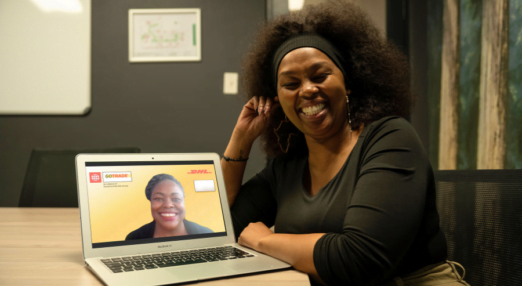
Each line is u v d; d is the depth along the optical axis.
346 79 1.00
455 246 0.98
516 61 1.66
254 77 1.17
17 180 3.01
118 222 0.79
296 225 0.89
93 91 3.05
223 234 0.90
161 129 3.05
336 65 0.96
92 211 0.77
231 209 1.13
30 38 3.02
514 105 1.67
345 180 0.85
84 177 0.79
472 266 0.93
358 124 0.95
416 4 2.35
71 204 1.82
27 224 1.22
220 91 3.04
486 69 1.83
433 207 0.84
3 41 3.02
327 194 0.87
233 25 3.04
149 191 0.85
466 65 1.97
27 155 3.02
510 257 0.85
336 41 1.00
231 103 3.03
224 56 3.03
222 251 0.81
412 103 1.10
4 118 3.04
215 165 0.96
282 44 1.01
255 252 0.81
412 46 2.36
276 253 0.76
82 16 3.04
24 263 0.74
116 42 3.05
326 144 0.95
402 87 1.04
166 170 0.89
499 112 1.74
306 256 0.70
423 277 0.83
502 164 1.73
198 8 3.04
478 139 1.88
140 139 3.05
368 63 1.00
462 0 1.99
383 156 0.79
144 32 3.05
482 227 0.92
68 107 3.03
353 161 0.86
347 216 0.74
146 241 0.80
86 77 3.04
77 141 3.04
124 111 3.05
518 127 1.64
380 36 1.08
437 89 2.19
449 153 2.08
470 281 0.93
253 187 1.14
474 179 0.97
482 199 0.94
